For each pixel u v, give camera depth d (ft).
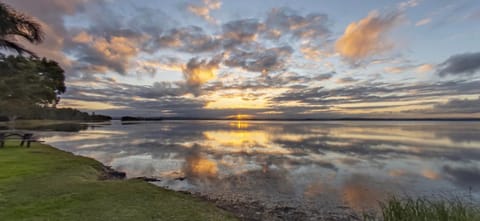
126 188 23.58
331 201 25.79
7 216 15.83
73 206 18.11
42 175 27.32
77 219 15.80
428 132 145.89
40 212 16.69
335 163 46.42
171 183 32.37
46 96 138.41
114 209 17.90
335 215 22.18
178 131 148.97
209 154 56.75
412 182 33.45
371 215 22.00
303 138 100.78
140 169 40.50
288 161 48.32
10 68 108.47
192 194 27.35
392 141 87.71
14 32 37.14
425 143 81.51
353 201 25.84
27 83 122.31
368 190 29.73
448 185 32.09
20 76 114.21
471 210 16.10
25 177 26.23
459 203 18.62
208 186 31.04
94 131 134.10
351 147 70.18
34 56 44.27
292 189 29.89
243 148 67.56
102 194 21.33
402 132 145.28
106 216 16.53
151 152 58.95
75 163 36.78
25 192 20.93
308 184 32.09
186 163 45.80
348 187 30.91
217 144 77.41
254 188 30.25
